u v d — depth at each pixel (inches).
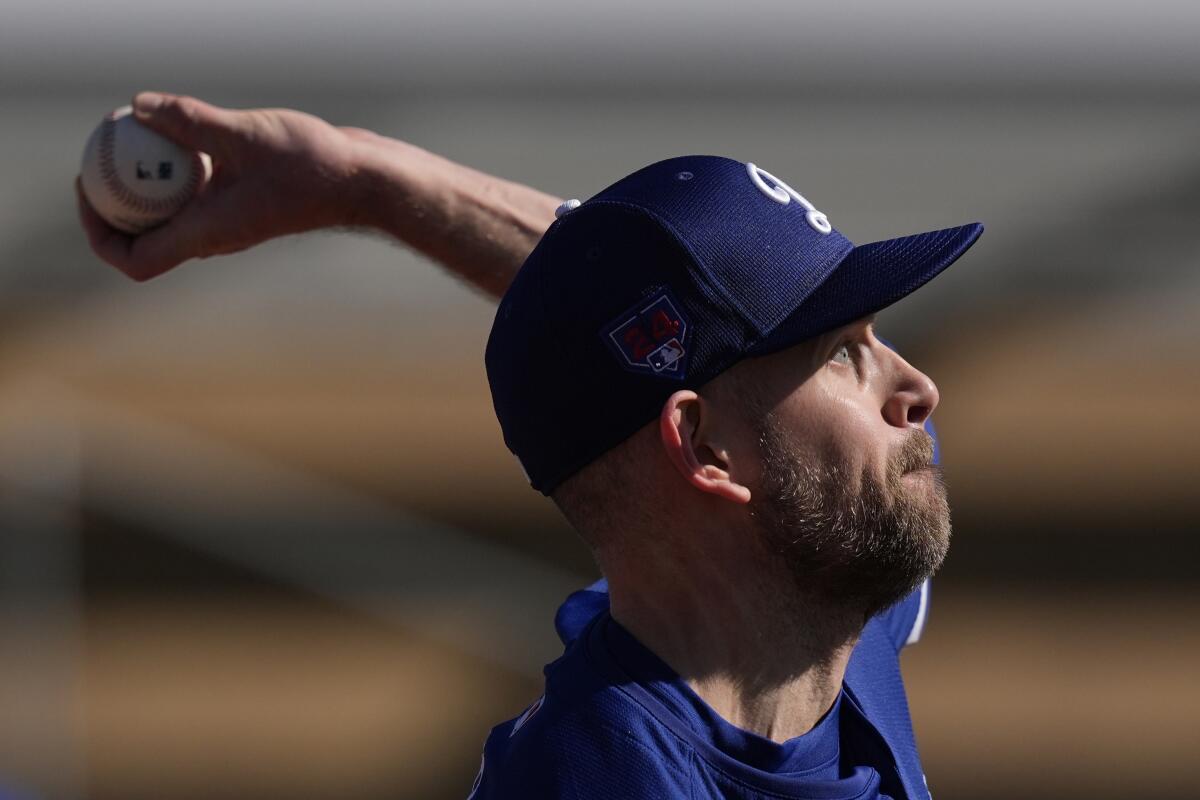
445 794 1069.8
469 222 343.9
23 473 912.9
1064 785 1082.1
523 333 241.4
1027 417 1552.7
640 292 229.8
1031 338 1581.0
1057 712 1184.2
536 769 227.3
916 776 280.7
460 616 1103.0
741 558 236.4
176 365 1664.6
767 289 229.8
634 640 237.1
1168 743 1135.0
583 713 229.0
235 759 1107.3
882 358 243.1
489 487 1504.7
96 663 1255.5
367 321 1813.5
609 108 1927.9
